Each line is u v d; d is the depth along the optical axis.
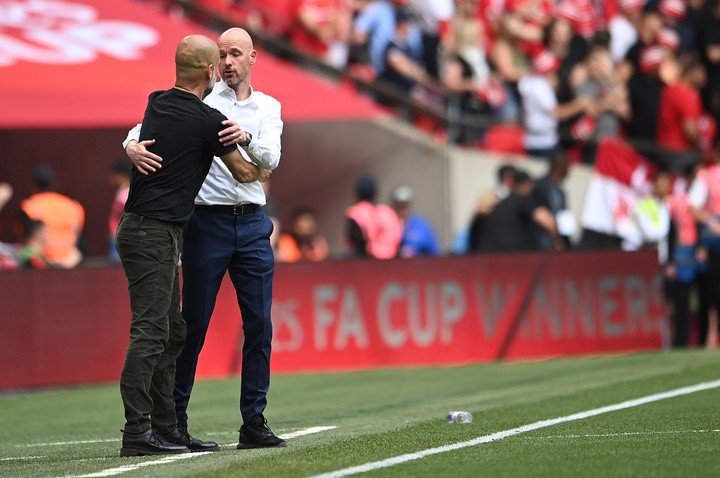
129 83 58.12
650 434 28.00
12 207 67.06
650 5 71.75
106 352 49.78
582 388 39.16
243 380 28.17
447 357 53.00
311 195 67.00
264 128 27.98
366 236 57.91
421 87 67.75
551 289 53.94
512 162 66.69
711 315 57.75
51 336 49.09
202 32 63.97
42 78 57.28
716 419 30.09
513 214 57.62
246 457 26.20
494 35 69.38
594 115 68.88
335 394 43.34
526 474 23.17
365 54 67.50
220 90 28.20
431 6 69.25
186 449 27.69
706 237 56.78
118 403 43.34
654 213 60.75
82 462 26.97
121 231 27.09
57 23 62.03
